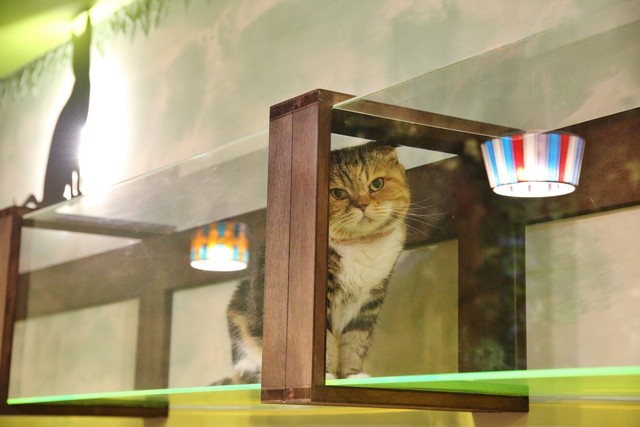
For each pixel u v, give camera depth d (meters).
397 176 1.23
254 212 1.42
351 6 1.98
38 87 3.18
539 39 1.08
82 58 2.95
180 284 1.60
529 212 1.12
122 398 1.82
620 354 1.01
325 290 1.25
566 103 1.06
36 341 2.05
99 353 1.83
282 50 2.16
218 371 1.47
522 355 1.12
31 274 2.09
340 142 1.27
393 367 1.21
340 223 1.26
